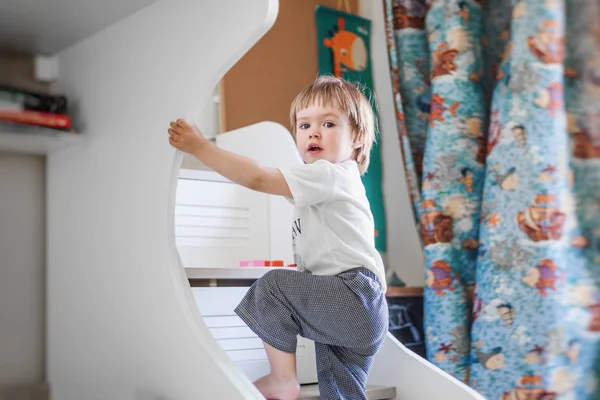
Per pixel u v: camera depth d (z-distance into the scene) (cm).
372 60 252
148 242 112
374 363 141
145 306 112
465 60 209
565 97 207
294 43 227
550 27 195
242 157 111
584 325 191
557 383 184
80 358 125
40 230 137
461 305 199
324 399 117
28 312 135
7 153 134
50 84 137
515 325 186
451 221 204
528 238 188
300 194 114
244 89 210
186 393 105
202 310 129
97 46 126
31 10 116
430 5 216
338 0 247
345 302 112
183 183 145
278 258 156
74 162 129
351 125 129
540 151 191
